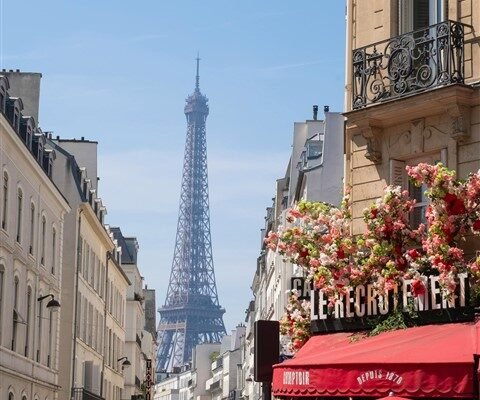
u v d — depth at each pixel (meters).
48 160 61.88
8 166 48.88
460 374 16.59
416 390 16.97
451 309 21.19
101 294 83.56
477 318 20.66
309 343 24.17
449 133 23.23
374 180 25.30
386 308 22.67
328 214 24.92
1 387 48.75
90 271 76.75
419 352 17.75
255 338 24.33
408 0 25.31
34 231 56.25
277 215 87.75
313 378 18.69
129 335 111.56
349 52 27.33
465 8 23.66
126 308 112.00
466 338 18.22
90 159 85.81
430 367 16.89
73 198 69.81
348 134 26.27
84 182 75.81
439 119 23.61
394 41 24.50
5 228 49.00
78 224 70.00
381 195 25.03
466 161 22.95
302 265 25.02
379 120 24.78
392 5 25.53
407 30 25.28
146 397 135.75
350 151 26.19
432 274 22.12
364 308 23.36
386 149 24.94
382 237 22.88
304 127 73.88
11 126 47.47
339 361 18.27
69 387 67.50
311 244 24.53
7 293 49.84
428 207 21.73
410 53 23.77
